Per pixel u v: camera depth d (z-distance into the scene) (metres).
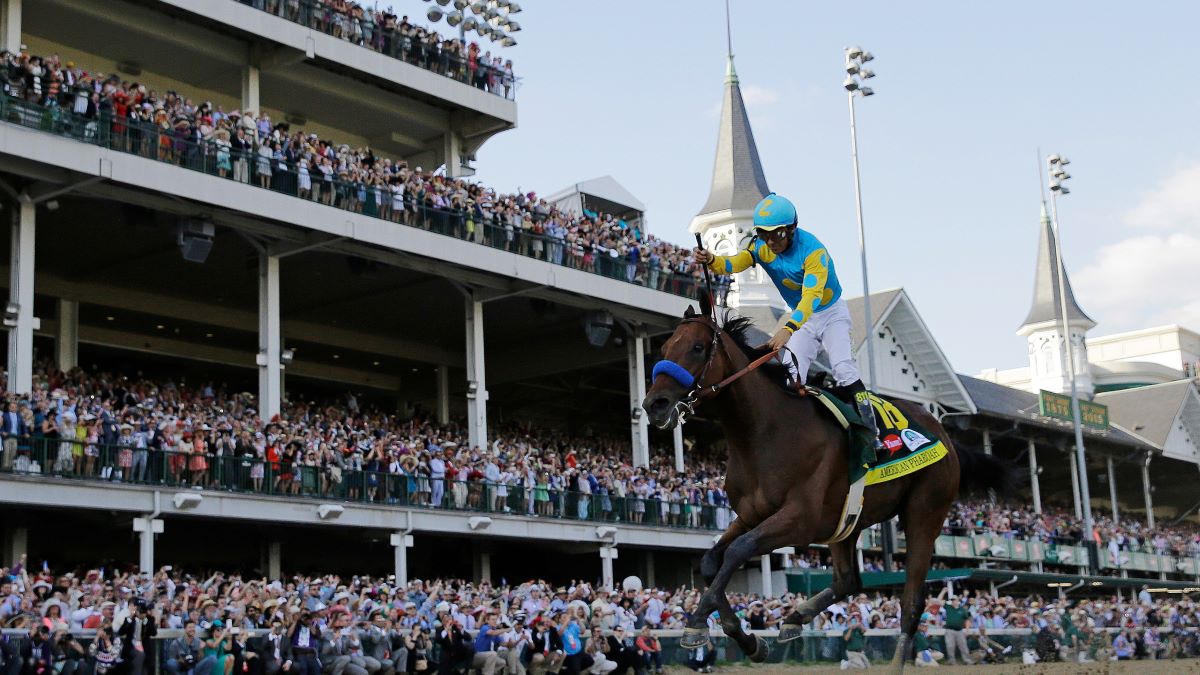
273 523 25.00
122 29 28.47
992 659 26.12
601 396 43.41
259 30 28.91
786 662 23.44
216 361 37.19
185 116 25.34
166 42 29.12
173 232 25.83
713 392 8.37
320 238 27.39
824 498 8.53
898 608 28.52
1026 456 55.09
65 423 21.56
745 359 8.60
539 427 40.69
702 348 8.35
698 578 35.09
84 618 17.19
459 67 33.97
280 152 26.45
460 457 28.38
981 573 36.56
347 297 34.38
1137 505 62.75
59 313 31.78
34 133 22.28
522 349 39.75
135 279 32.22
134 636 16.81
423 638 19.92
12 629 15.73
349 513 25.55
